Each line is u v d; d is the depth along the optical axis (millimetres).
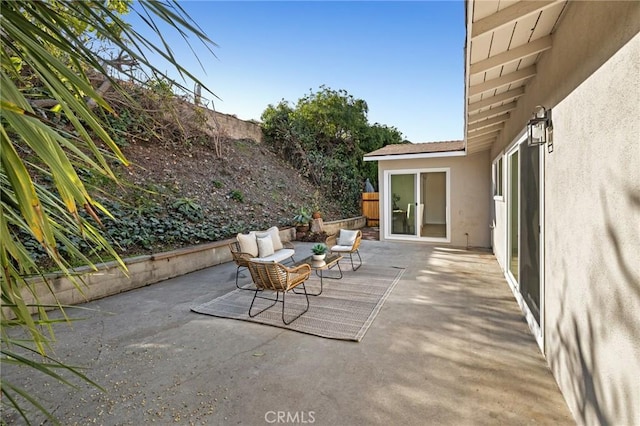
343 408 2176
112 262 4711
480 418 2053
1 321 873
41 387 2441
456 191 8484
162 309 4098
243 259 5000
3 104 624
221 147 10633
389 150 9617
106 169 850
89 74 4133
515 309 3906
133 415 2131
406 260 6758
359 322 3594
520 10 1924
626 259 1401
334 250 5934
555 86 2418
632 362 1352
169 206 7191
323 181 13055
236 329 3471
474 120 4523
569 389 2117
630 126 1359
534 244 3229
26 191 664
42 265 4277
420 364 2707
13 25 760
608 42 1545
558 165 2348
